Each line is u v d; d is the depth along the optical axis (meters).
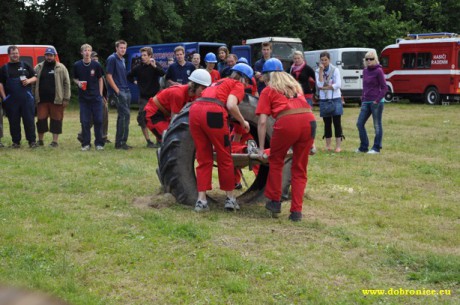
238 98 6.18
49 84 11.49
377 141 11.05
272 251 4.96
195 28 28.73
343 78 24.66
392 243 5.22
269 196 6.20
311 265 4.63
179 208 6.47
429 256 4.80
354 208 6.71
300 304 3.87
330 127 11.34
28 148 11.44
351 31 29.30
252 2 28.30
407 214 6.41
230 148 6.35
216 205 6.75
